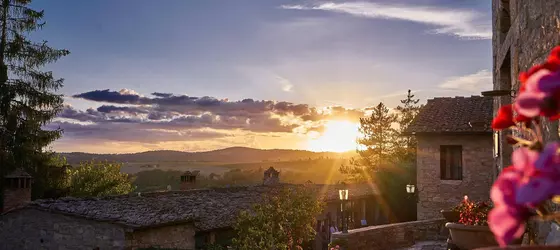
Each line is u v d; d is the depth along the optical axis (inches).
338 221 1141.7
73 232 718.5
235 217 856.9
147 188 2600.9
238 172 3895.2
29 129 1079.6
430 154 798.5
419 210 798.5
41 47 1140.5
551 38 199.8
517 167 57.2
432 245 541.6
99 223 692.1
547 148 55.5
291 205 740.7
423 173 799.7
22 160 1056.2
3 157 999.0
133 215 712.4
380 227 539.2
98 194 1371.8
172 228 724.7
